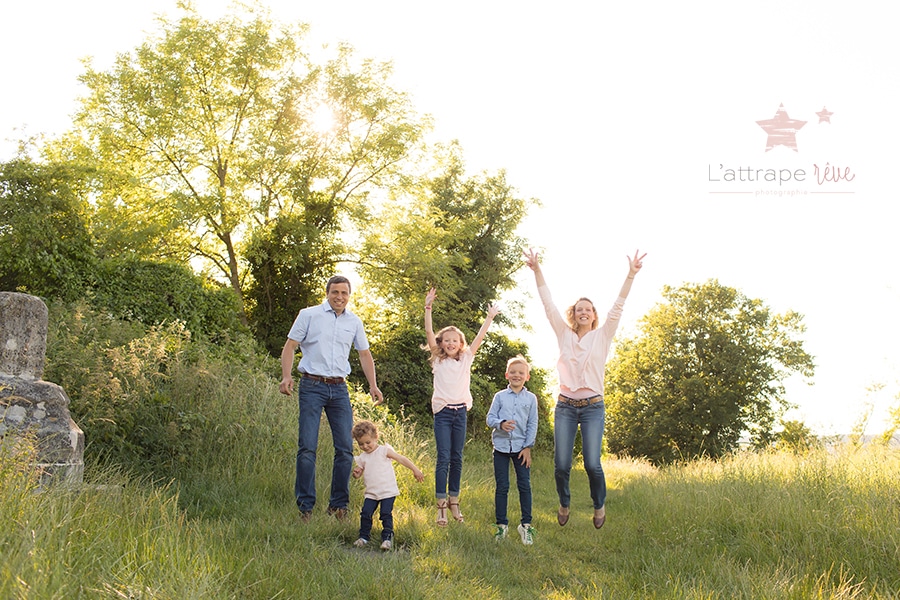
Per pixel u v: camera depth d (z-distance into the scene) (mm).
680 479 10070
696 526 6645
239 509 6109
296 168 23297
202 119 22812
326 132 24172
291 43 23422
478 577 4930
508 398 6684
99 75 22375
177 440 7121
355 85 23891
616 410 40531
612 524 7652
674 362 38531
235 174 22844
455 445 7035
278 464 7453
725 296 39188
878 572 5109
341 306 6707
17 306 5824
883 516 5910
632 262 6410
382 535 5770
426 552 5520
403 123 24750
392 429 11180
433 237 25719
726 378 38031
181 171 23109
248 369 10594
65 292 12586
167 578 3475
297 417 8812
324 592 4020
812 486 7238
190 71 22656
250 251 21641
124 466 6676
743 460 10914
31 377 5875
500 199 33781
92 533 4004
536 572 5398
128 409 7062
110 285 13297
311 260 23656
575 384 6531
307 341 6602
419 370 20594
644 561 5707
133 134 22469
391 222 25391
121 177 21438
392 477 5824
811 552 5598
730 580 4730
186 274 14328
